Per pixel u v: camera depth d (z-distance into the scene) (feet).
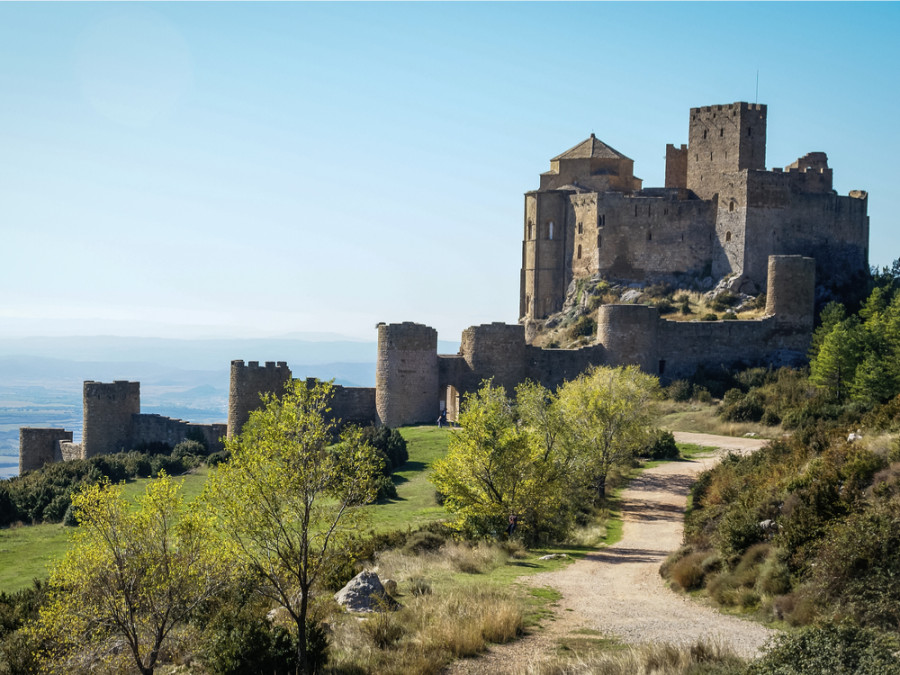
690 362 309.42
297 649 86.63
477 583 116.98
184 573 99.60
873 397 232.73
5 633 110.83
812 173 371.15
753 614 99.60
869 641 70.74
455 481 157.38
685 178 390.42
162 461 252.21
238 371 284.00
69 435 318.45
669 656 79.97
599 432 192.44
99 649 101.19
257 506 90.38
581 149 399.44
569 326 351.67
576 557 140.36
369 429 247.70
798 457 147.02
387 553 137.90
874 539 93.25
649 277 361.51
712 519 134.10
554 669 81.00
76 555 100.73
